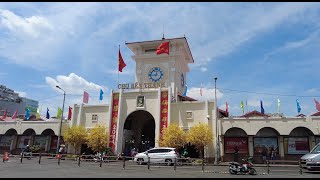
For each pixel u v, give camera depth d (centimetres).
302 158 2162
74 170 1998
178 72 4503
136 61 4597
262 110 4175
